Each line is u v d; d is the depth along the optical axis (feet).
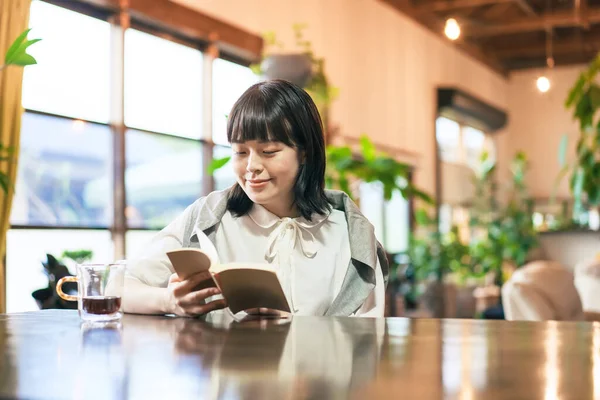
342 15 24.99
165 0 16.46
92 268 4.33
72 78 14.67
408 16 30.27
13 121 12.57
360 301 5.12
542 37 39.42
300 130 4.89
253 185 4.87
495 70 40.96
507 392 2.43
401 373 2.74
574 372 2.77
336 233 5.30
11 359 3.05
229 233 5.24
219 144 18.76
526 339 3.65
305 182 5.13
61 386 2.53
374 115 26.94
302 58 16.56
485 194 33.32
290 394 2.40
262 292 4.49
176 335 3.75
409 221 29.71
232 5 19.06
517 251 29.91
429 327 4.10
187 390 2.46
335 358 3.05
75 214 14.87
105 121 15.51
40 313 4.93
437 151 32.42
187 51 17.87
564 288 11.63
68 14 14.58
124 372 2.77
